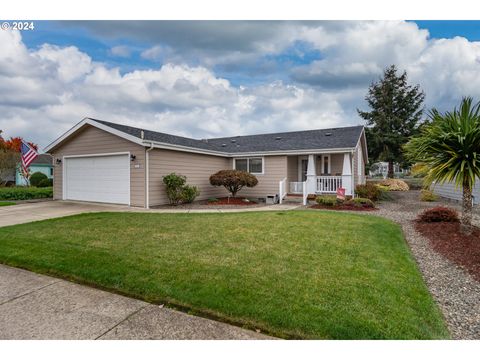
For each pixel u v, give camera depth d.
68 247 4.96
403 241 5.62
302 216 8.11
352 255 4.54
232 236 5.73
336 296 3.10
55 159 13.83
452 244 5.25
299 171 15.45
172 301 3.06
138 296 3.23
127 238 5.57
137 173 10.98
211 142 20.27
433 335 2.51
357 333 2.48
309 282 3.46
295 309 2.82
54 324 2.67
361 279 3.57
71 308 2.97
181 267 3.95
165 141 11.95
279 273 3.74
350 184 12.73
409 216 8.70
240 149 15.82
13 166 21.58
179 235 5.82
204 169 14.00
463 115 5.60
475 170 5.37
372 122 28.38
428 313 2.83
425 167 6.14
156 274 3.71
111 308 2.97
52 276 3.88
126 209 10.30
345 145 12.94
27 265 4.26
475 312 2.98
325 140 14.62
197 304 2.96
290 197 13.48
